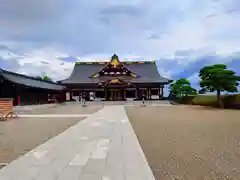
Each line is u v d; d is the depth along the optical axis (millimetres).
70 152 5488
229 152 5555
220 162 4734
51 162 4660
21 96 29281
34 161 4727
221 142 6746
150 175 3928
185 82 39656
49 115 15891
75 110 21875
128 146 6129
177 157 5125
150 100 39938
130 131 8680
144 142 6785
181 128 9688
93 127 9766
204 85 24688
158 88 43594
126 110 22094
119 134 8016
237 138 7375
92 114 16578
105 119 12969
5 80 27844
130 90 43438
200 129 9375
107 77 46594
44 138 7418
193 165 4531
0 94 28547
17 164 4531
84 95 43875
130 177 3826
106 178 3771
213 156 5195
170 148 6004
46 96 37250
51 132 8633
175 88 39969
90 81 44969
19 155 5320
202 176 3926
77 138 7262
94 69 50906
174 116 15375
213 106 28078
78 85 43906
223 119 13312
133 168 4285
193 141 6906
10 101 13984
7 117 14078
